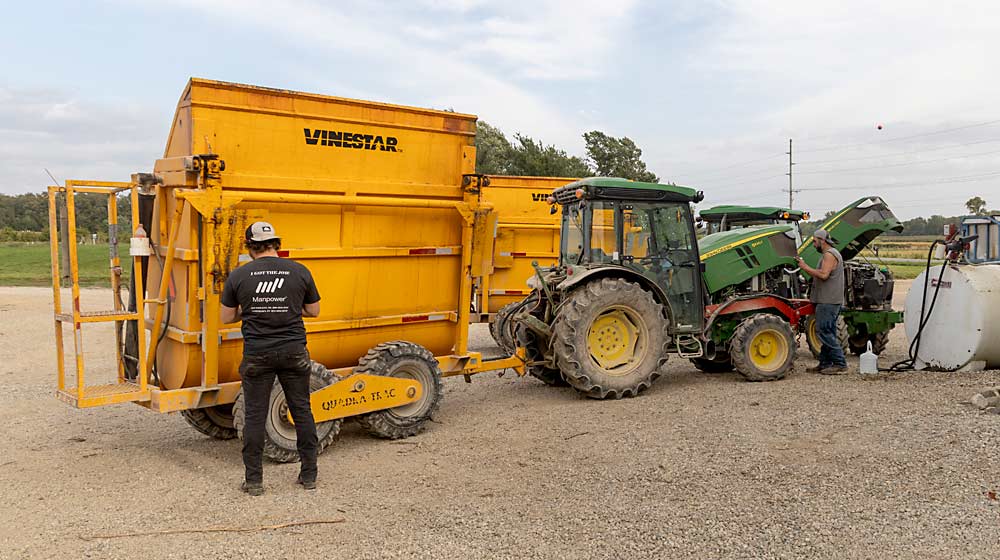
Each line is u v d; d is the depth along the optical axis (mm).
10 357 10148
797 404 6605
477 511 4238
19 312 14500
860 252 10555
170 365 5582
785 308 8461
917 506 4043
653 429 5961
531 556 3607
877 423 5738
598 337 7426
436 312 6535
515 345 8039
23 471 5203
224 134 5281
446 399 7605
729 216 11289
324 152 5758
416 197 6246
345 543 3818
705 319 8195
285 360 4680
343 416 5633
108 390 5250
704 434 5703
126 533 3990
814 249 9578
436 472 5074
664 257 7949
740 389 7547
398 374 6078
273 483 4898
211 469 5270
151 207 5699
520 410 6980
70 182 5082
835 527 3824
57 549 3777
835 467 4742
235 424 5176
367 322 6066
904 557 3473
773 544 3656
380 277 6133
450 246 6566
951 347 7988
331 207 5766
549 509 4234
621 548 3672
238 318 4855
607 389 7246
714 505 4191
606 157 39531
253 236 4832
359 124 5926
